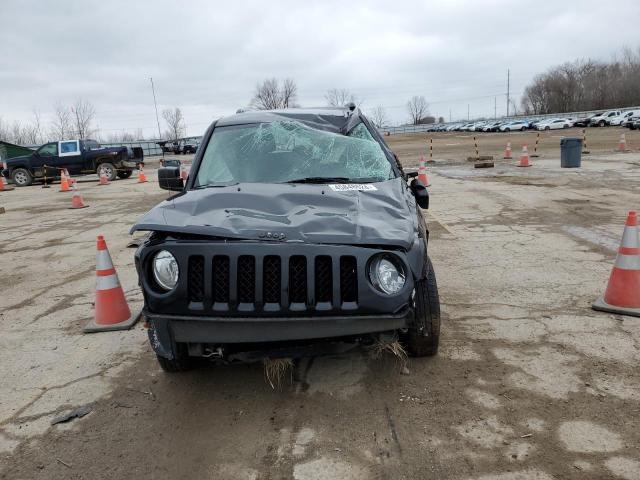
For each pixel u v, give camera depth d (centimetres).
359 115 466
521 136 4444
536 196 1048
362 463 258
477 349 372
